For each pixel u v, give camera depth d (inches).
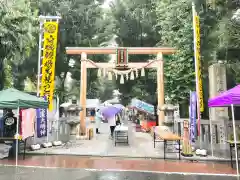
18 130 339.6
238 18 417.4
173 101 548.1
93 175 255.1
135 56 1124.5
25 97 335.6
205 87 508.7
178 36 532.4
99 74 581.3
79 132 558.6
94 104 1299.2
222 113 418.6
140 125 822.5
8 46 418.6
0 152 354.6
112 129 554.6
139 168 290.7
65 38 1100.5
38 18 464.1
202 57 490.6
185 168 294.5
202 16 482.6
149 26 1138.7
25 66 961.5
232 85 480.7
